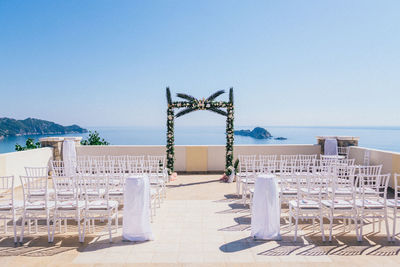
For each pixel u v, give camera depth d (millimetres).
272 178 4734
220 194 7816
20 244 4605
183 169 11172
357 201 4992
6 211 4668
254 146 11273
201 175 10594
